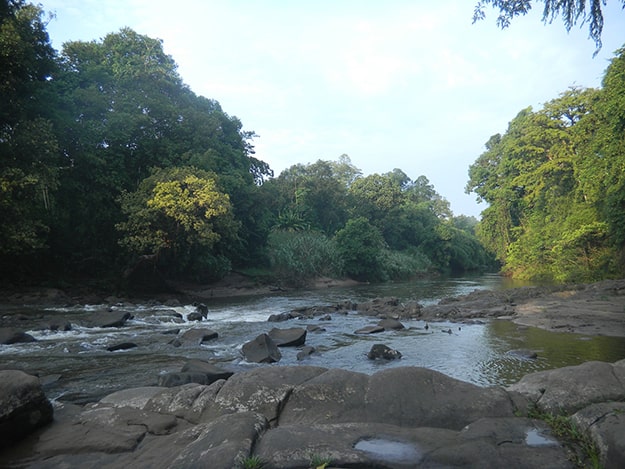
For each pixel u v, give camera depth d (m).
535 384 4.61
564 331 12.27
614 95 25.56
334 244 42.53
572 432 3.53
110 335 12.37
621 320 13.72
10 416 4.01
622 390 4.19
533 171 43.03
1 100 18.95
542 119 42.25
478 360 9.13
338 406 4.31
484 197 54.47
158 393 5.16
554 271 36.19
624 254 27.58
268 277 34.78
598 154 28.80
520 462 3.08
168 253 27.02
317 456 3.20
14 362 9.16
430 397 4.32
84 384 7.53
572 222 32.44
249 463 3.10
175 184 24.62
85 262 26.47
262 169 43.47
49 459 3.76
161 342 11.45
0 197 17.58
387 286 36.97
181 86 37.47
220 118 39.28
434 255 63.97
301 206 50.38
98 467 3.56
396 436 3.62
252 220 34.97
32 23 21.27
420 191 94.19
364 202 60.75
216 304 23.17
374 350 9.57
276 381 4.69
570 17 8.61
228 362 9.34
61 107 25.69
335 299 25.77
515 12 8.93
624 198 26.02
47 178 19.61
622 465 2.93
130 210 24.47
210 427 3.82
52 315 15.86
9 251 20.17
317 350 10.51
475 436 3.55
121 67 33.34
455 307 17.50
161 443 3.86
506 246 49.41
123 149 27.95
